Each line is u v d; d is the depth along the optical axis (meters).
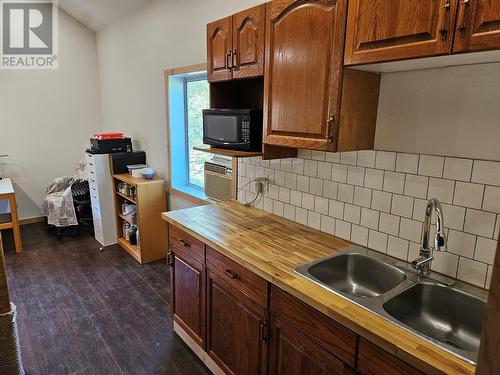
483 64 1.28
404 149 1.56
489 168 1.31
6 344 1.90
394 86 1.56
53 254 3.83
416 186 1.54
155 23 3.50
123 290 3.05
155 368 2.14
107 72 4.84
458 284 1.40
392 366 1.08
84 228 4.69
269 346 1.58
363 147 1.62
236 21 1.98
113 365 2.16
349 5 1.35
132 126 4.36
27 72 4.66
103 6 4.09
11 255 3.79
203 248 1.96
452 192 1.42
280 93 1.74
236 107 2.50
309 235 1.95
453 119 1.39
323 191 1.96
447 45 1.08
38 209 5.05
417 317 1.43
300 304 1.38
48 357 2.21
